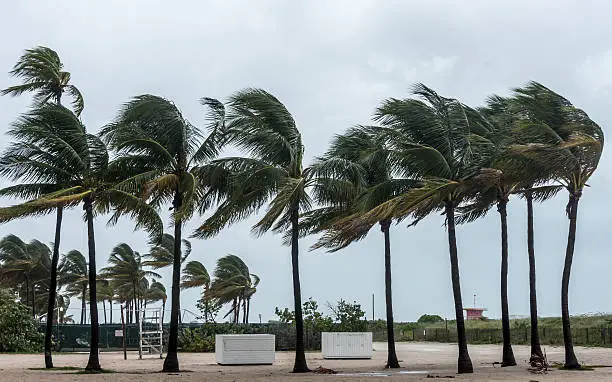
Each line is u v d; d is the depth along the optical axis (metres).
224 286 64.19
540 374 25.67
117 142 29.70
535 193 31.17
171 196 31.58
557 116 27.78
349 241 31.31
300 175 29.66
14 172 28.89
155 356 46.97
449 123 28.12
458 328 27.41
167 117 30.11
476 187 28.69
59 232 32.84
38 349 55.41
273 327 56.53
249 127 29.14
